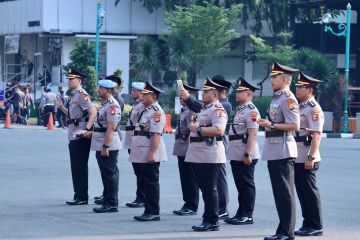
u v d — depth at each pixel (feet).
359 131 171.12
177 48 214.07
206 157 56.24
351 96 198.39
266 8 229.25
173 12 219.20
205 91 56.54
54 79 230.27
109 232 56.34
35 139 139.95
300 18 231.30
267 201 72.59
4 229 57.11
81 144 69.00
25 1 238.27
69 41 228.02
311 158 54.29
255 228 58.70
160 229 57.77
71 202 69.00
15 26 246.68
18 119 190.19
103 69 227.81
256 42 214.28
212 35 215.51
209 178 56.70
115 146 65.36
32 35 247.09
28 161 103.96
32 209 66.23
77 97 68.90
